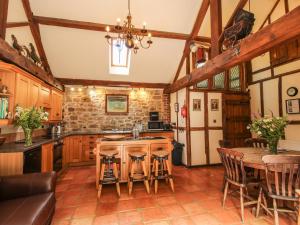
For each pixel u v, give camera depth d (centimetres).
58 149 411
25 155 265
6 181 201
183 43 504
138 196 314
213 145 536
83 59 512
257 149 329
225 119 535
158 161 358
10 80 283
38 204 177
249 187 324
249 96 567
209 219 242
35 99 357
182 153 542
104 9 390
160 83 636
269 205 266
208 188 351
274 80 490
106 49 494
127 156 362
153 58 539
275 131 275
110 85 596
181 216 249
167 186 362
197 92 532
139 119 634
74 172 460
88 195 318
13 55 271
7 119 269
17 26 346
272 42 224
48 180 211
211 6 357
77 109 588
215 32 343
